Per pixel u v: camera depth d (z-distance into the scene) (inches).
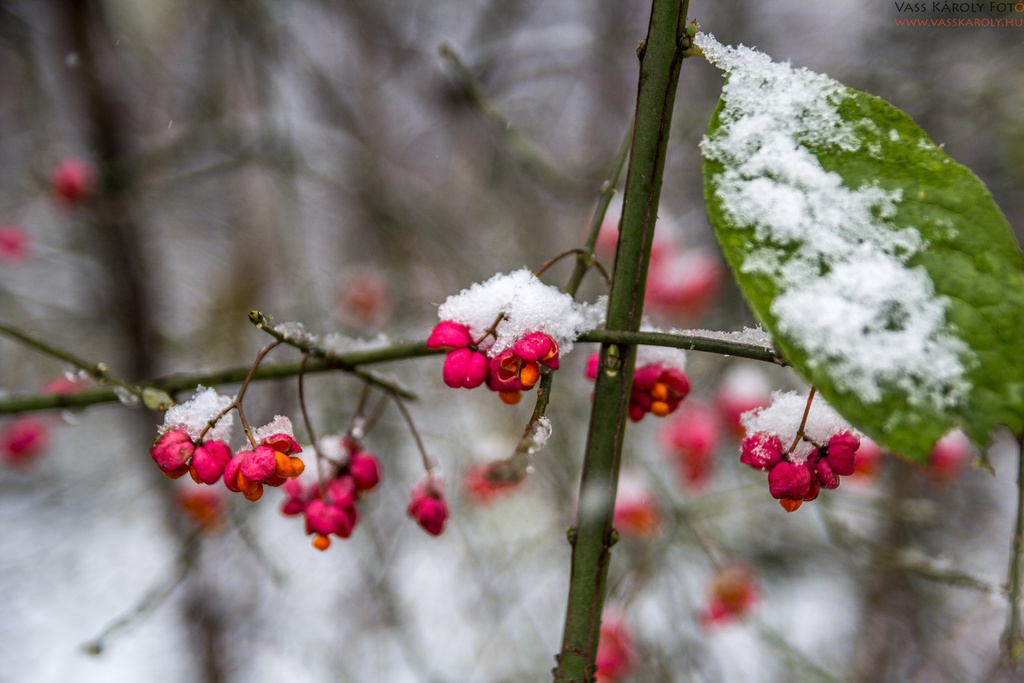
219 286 168.6
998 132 140.7
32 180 137.9
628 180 39.5
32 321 151.9
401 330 143.2
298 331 55.5
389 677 141.8
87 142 141.9
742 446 44.3
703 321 139.3
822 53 147.9
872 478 111.0
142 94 144.9
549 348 39.3
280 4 138.6
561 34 152.2
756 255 33.2
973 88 138.6
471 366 42.9
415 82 151.3
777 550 145.6
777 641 111.1
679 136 145.8
